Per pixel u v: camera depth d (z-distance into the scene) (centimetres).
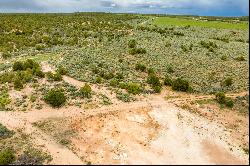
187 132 4988
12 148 4531
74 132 4928
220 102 5912
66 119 5256
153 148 4562
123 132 4934
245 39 11069
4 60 8819
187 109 5703
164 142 4709
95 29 14112
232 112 5666
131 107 5634
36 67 7262
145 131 4978
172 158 4341
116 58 8681
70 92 6162
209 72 7619
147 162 4244
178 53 9231
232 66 8000
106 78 7012
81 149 4531
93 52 9194
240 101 5953
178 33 12669
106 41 11081
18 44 10694
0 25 13650
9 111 5581
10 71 7362
